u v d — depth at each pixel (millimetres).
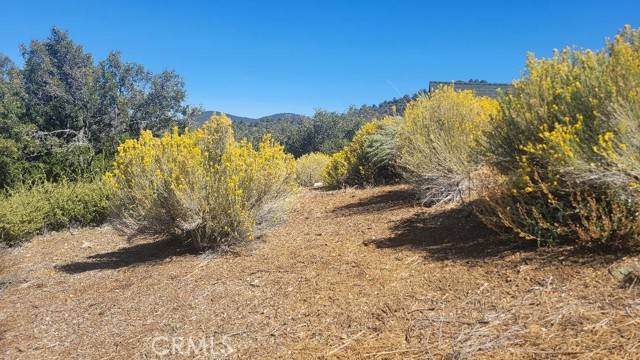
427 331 3021
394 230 5742
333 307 3650
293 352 3047
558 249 3896
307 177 14531
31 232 8414
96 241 7723
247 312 3812
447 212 6117
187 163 5484
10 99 19141
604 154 3465
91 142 21844
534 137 4309
